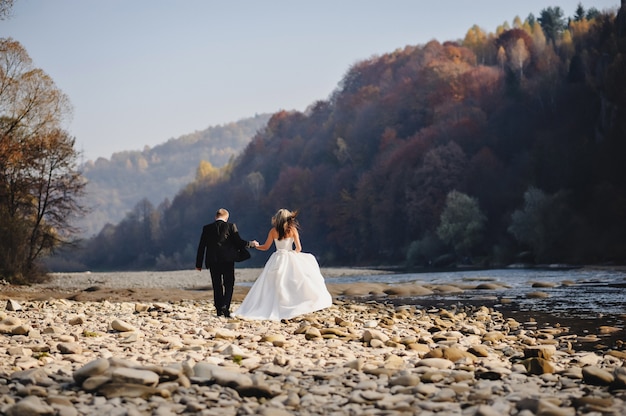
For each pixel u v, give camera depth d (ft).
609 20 330.13
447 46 456.45
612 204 209.46
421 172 295.28
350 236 358.64
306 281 41.93
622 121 231.50
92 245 654.94
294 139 530.68
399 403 18.35
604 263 189.88
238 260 43.62
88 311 49.06
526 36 446.60
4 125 121.90
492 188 276.82
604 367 26.48
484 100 348.59
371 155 404.57
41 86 123.03
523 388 20.83
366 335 32.91
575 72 312.91
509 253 235.40
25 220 123.54
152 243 609.42
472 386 21.43
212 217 577.43
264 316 42.09
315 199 409.90
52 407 17.37
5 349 27.20
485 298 71.41
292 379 21.88
